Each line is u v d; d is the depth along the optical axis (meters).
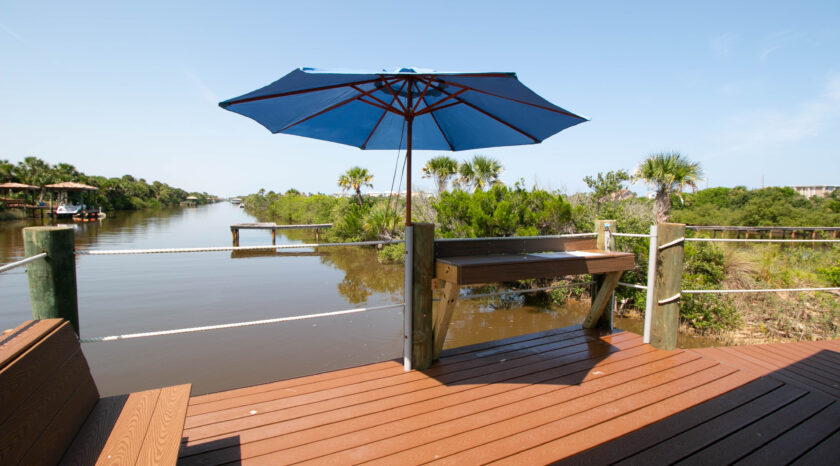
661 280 2.81
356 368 2.46
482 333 6.57
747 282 6.98
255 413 1.89
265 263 13.78
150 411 1.32
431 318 2.45
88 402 1.30
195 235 22.70
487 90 1.89
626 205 9.55
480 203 9.39
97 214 37.53
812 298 6.33
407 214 2.37
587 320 3.27
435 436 1.71
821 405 2.02
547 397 2.08
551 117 2.22
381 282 10.46
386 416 1.87
